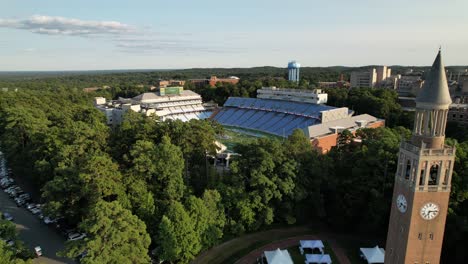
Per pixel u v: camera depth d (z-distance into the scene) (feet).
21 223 251.60
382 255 197.88
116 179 220.02
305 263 203.31
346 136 302.66
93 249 152.66
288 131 545.44
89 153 253.65
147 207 213.25
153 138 295.89
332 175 247.91
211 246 220.64
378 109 532.73
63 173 225.76
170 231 189.16
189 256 193.88
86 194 214.28
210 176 283.38
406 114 496.64
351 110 570.46
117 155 278.26
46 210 221.66
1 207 279.90
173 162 236.22
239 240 229.04
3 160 391.04
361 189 228.43
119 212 170.81
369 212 224.74
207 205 215.10
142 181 229.04
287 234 238.68
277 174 236.22
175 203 198.08
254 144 244.42
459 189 195.00
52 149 278.26
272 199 240.32
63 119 362.12
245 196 229.86
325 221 257.14
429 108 132.46
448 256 202.08
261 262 204.64
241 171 238.68
